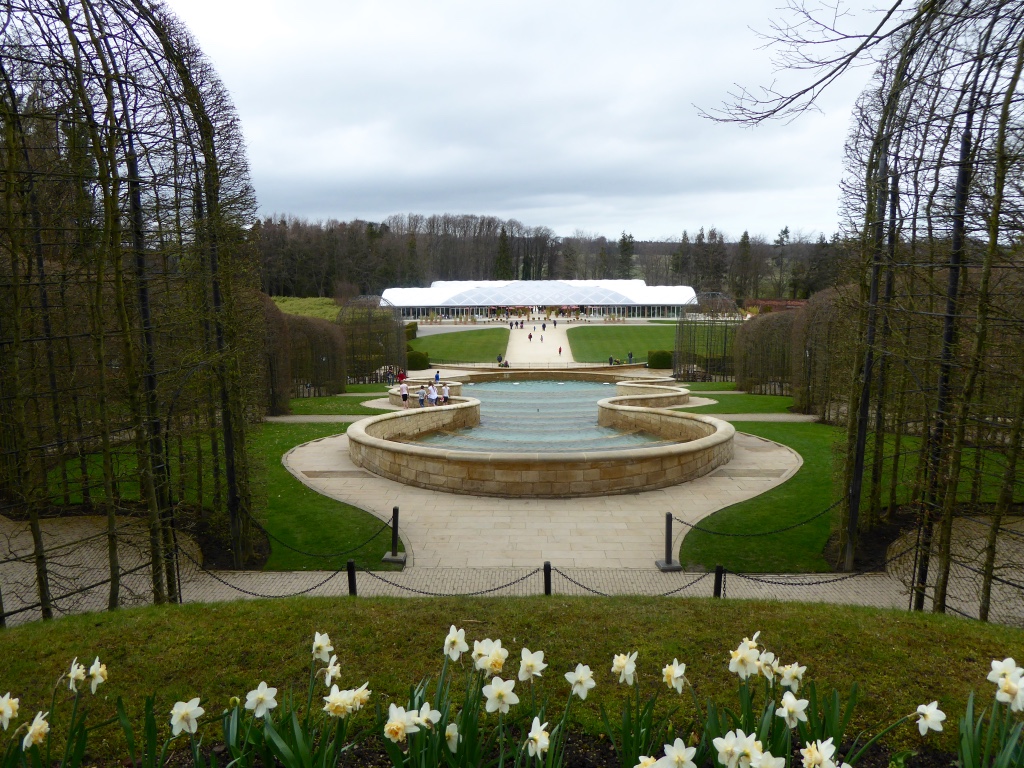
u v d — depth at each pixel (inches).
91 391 585.0
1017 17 313.0
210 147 519.8
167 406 535.5
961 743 162.9
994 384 450.9
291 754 154.3
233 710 161.2
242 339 585.0
